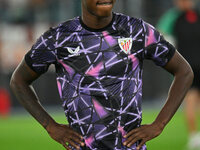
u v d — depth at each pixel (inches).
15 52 1546.5
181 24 857.5
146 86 1572.3
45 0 1609.3
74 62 351.9
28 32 1592.0
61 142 354.3
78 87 350.0
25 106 371.2
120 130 345.7
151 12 1524.4
